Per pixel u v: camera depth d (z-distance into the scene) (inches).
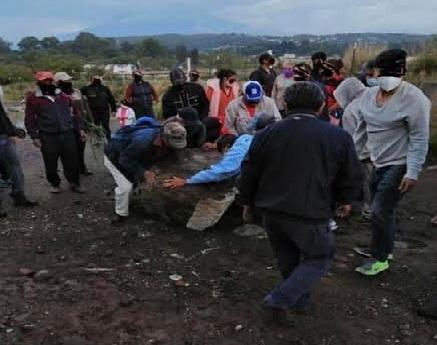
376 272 189.9
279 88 322.3
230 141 249.0
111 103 433.7
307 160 140.6
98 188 318.0
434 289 181.6
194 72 370.6
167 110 301.6
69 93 333.4
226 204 231.0
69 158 301.1
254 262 202.7
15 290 178.2
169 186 229.8
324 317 162.2
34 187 323.0
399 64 170.1
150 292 177.9
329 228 148.3
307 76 307.3
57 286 181.9
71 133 300.8
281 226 146.1
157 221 245.4
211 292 178.1
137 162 232.8
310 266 145.6
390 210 183.2
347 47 573.0
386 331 156.0
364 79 267.1
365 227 242.4
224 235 230.4
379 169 181.6
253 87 249.3
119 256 209.2
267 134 145.9
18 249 218.8
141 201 245.8
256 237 226.4
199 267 198.5
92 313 163.8
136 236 229.6
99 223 248.5
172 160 239.0
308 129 141.9
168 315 163.2
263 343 149.3
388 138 176.7
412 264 202.1
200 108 301.9
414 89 170.6
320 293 176.7
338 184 146.4
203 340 150.4
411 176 169.9
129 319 160.6
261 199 148.2
